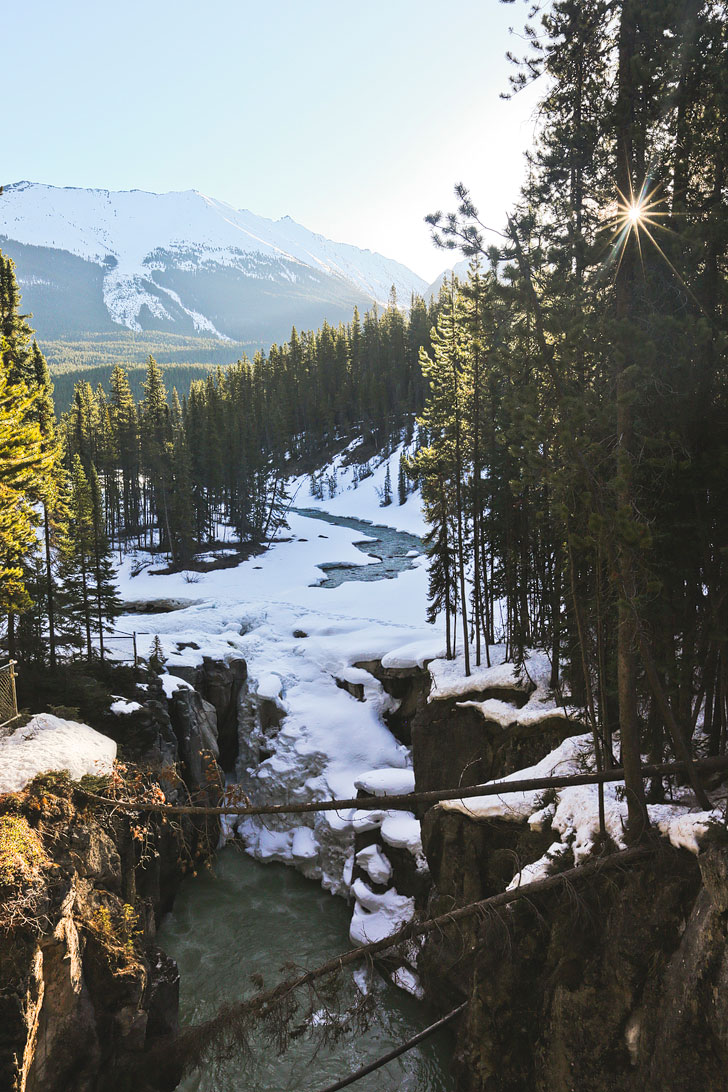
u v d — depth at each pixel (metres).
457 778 27.72
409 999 22.81
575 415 13.22
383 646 41.34
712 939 11.01
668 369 13.71
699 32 13.41
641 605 13.48
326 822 30.66
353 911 27.69
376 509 112.44
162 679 34.47
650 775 14.80
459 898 20.83
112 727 28.64
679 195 14.42
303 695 38.69
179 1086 19.72
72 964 15.86
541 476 14.75
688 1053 10.96
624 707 14.17
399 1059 20.48
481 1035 15.16
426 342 137.12
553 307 14.30
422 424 33.09
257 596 59.84
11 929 14.04
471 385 31.05
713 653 16.14
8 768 18.30
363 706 37.47
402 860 26.19
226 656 39.91
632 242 13.98
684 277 14.10
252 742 37.22
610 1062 12.65
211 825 32.62
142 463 85.31
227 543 84.88
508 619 31.08
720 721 16.16
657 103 13.99
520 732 24.20
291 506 121.94
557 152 15.32
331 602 56.34
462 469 32.56
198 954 25.28
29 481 23.59
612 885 13.79
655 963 12.47
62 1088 15.62
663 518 14.94
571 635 20.92
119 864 18.89
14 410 22.78
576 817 16.48
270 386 146.50
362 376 147.00
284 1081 19.89
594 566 16.12
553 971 14.25
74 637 34.62
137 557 77.06
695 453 14.33
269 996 15.35
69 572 35.50
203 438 85.25
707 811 13.42
